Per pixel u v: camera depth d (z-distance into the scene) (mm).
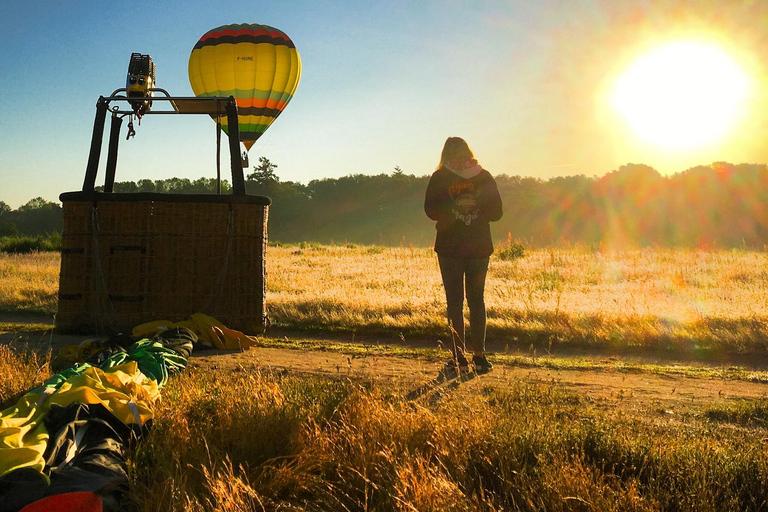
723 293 11133
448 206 5512
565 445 3135
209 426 3299
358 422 3309
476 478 2871
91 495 2221
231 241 7020
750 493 2676
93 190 7004
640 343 7285
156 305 6902
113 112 7633
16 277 13148
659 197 80000
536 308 9125
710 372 5750
